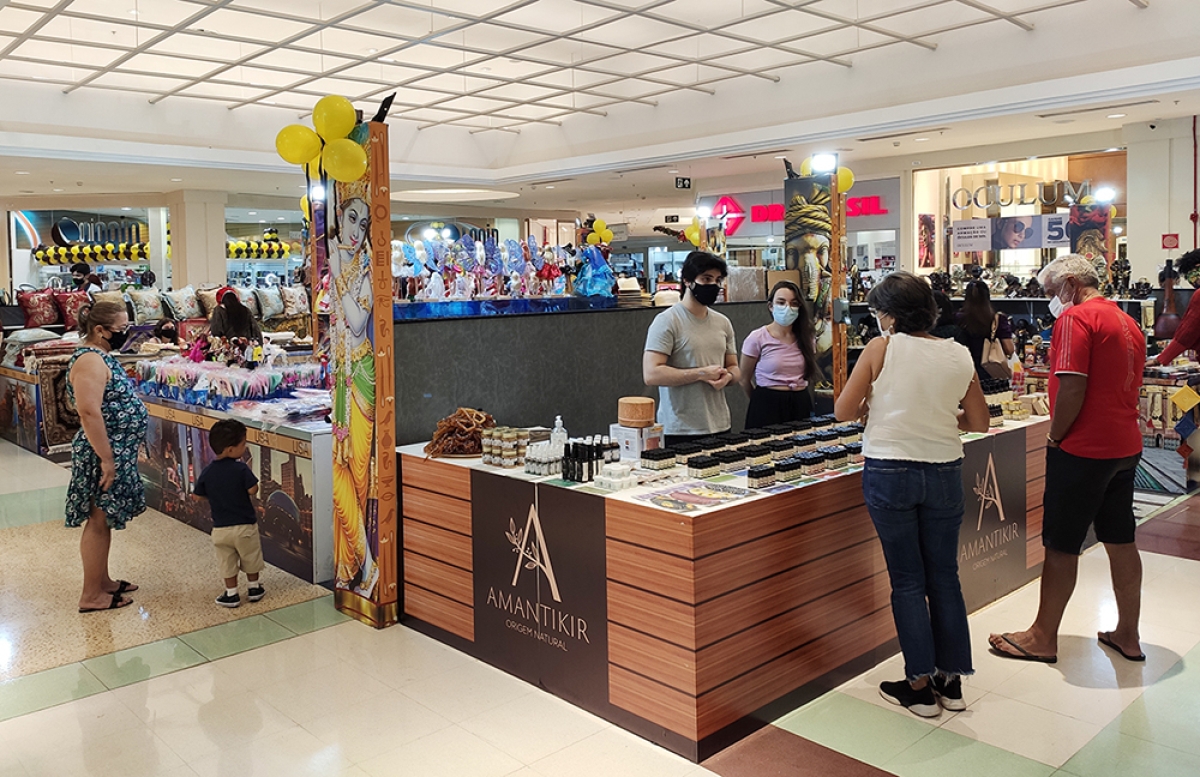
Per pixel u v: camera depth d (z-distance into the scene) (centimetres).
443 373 446
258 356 607
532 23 1112
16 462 842
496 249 558
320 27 993
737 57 1274
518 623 359
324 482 480
